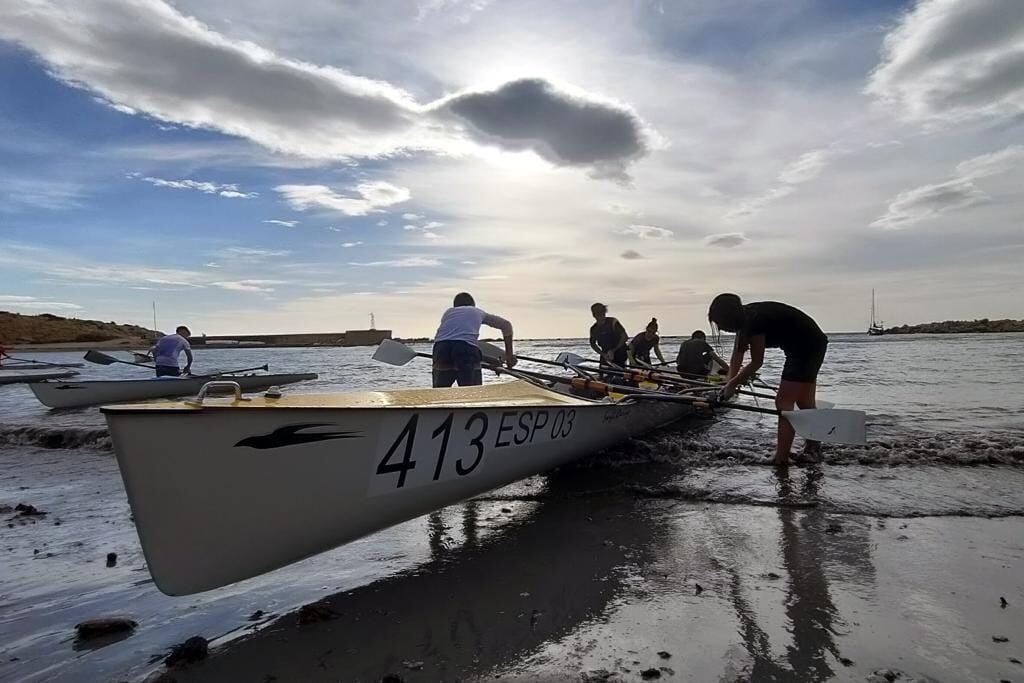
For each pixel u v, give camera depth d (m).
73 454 6.38
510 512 3.99
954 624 2.36
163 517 2.16
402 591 2.75
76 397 10.59
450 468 3.23
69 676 2.04
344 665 2.11
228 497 2.31
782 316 5.05
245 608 2.59
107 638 2.32
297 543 2.58
